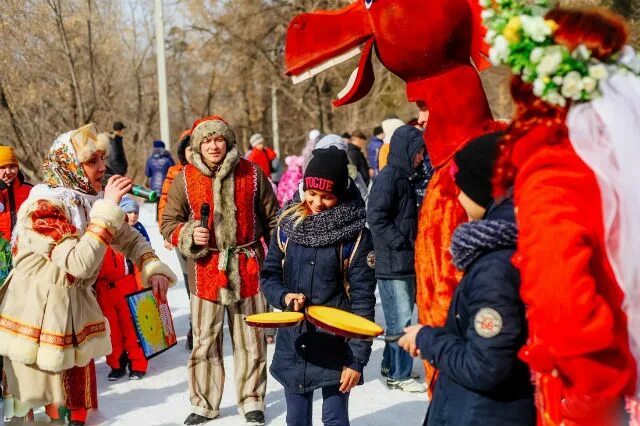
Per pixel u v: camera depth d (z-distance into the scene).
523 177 2.32
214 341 5.11
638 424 2.36
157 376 6.15
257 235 5.15
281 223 4.00
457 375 2.42
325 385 3.84
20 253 4.41
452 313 2.53
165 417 5.25
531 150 2.36
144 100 32.09
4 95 21.70
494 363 2.32
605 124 2.28
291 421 3.93
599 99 2.32
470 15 3.50
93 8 25.58
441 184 3.35
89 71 25.64
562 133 2.35
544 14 2.48
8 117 21.88
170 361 6.55
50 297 4.38
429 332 2.55
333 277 3.86
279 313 3.62
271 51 29.22
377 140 13.38
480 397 2.44
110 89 27.36
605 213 2.22
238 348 5.11
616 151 2.25
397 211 5.43
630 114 2.29
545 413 2.33
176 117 34.81
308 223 3.86
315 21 3.85
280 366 3.93
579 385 2.25
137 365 6.08
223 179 5.01
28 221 4.33
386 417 5.19
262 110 33.06
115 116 27.98
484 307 2.34
